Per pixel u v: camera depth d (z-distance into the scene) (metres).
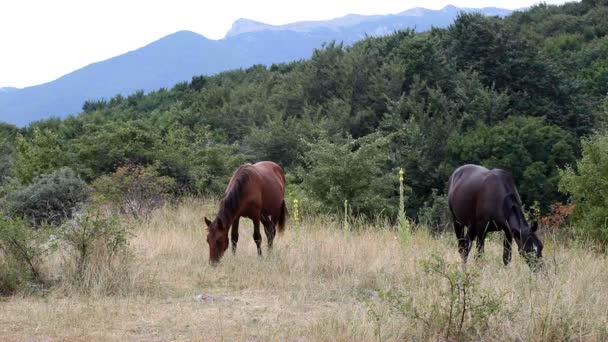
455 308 6.16
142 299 7.66
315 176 17.77
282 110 33.09
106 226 8.87
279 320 6.72
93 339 6.00
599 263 8.94
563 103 32.50
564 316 5.88
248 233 12.91
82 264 8.52
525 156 24.12
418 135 26.50
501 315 6.08
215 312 7.08
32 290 8.02
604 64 39.97
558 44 47.03
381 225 14.52
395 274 8.84
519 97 31.58
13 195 14.84
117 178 16.33
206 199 18.58
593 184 11.83
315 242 10.82
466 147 25.22
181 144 21.09
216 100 37.84
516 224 8.51
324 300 7.84
